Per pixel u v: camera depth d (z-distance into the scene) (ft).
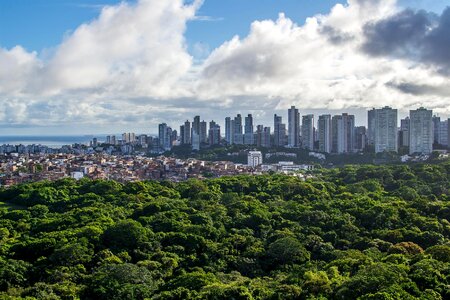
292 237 374.63
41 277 325.01
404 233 381.40
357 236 391.24
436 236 369.50
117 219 445.78
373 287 247.50
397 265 274.77
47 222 447.01
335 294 259.19
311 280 274.36
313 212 436.35
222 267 345.51
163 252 354.13
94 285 298.97
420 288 253.44
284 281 297.94
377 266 266.77
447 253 301.63
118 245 367.45
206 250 364.99
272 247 357.41
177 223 415.44
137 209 479.82
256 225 426.51
